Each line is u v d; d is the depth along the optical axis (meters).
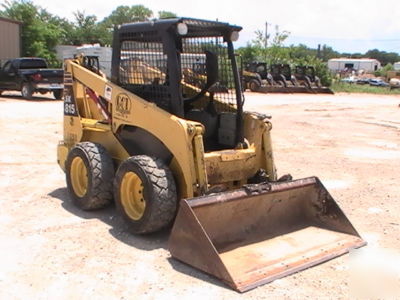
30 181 8.04
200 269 4.75
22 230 5.79
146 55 5.98
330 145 12.80
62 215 6.36
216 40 6.04
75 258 5.05
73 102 7.16
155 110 5.65
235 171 5.84
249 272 4.70
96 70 7.13
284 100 28.14
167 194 5.32
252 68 35.16
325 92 37.16
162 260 5.03
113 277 4.66
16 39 33.38
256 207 5.41
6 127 13.41
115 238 5.60
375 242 5.73
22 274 4.68
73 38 71.06
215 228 5.13
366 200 7.58
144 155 5.74
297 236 5.56
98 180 6.19
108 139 6.64
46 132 12.88
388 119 19.27
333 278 4.78
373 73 96.06
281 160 10.63
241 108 6.05
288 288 4.54
